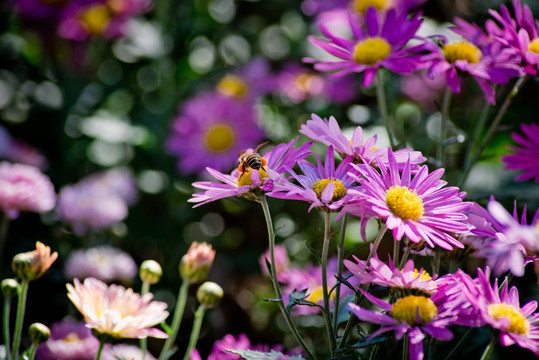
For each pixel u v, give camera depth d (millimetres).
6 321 564
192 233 903
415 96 859
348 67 607
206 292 586
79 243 796
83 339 644
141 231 868
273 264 528
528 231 506
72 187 827
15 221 778
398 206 506
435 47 587
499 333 490
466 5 815
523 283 645
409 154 523
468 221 521
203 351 755
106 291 550
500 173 740
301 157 530
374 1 809
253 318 804
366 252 763
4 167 676
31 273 556
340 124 863
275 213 864
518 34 562
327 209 514
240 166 536
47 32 867
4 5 890
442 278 504
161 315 543
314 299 644
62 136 906
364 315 490
